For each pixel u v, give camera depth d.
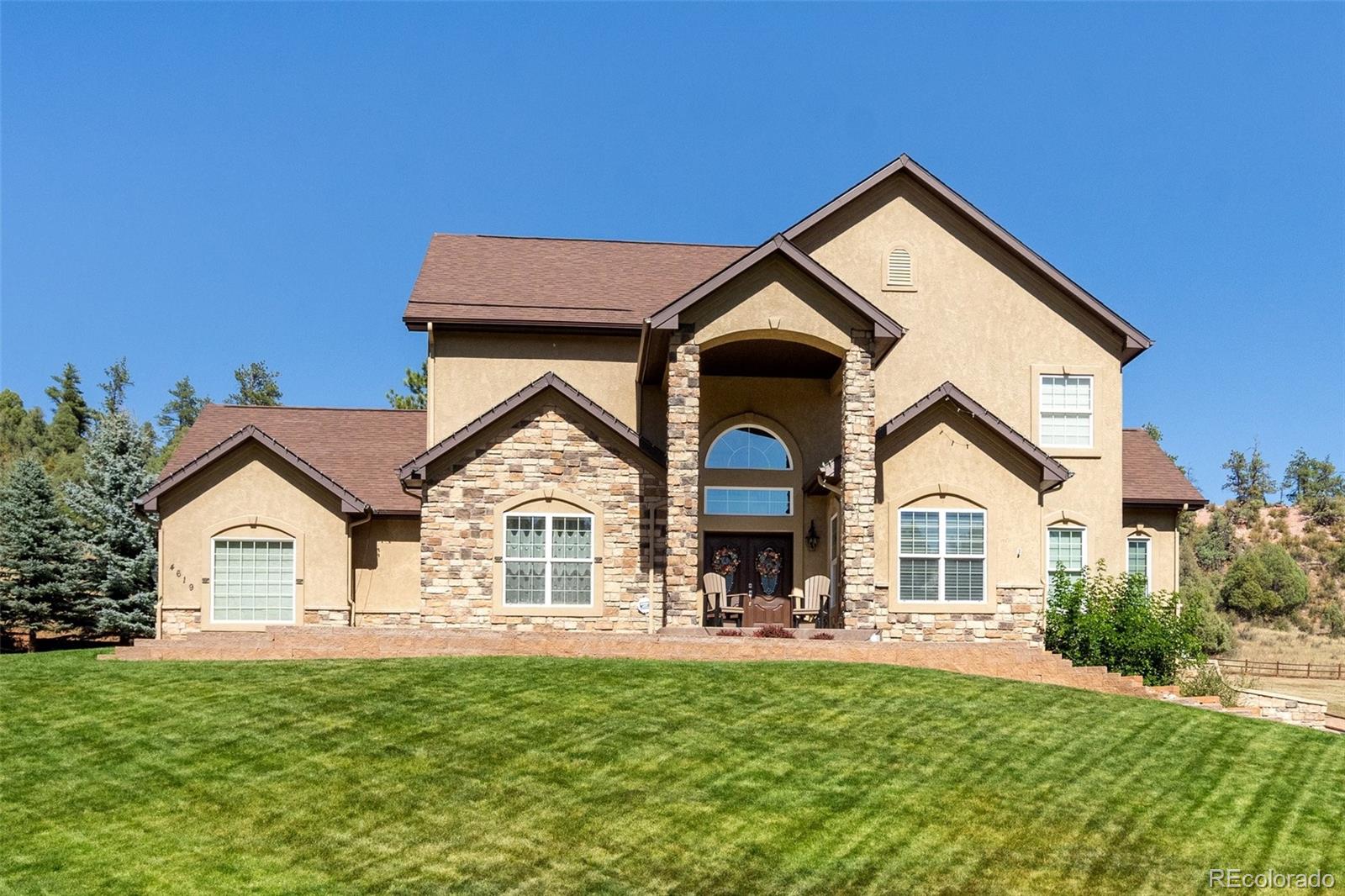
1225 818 11.87
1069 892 9.97
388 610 24.00
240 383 86.81
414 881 9.71
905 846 10.67
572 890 9.62
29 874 9.63
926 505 21.67
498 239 29.31
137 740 13.19
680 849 10.45
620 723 13.94
